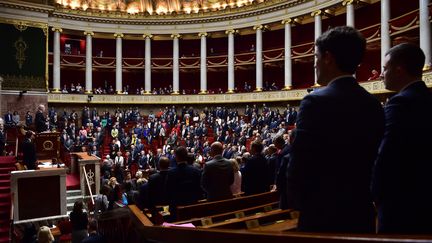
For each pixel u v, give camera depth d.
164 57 39.59
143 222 3.30
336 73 2.22
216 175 6.00
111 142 26.20
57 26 34.56
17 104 28.77
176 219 5.69
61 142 23.42
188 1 37.06
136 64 38.03
